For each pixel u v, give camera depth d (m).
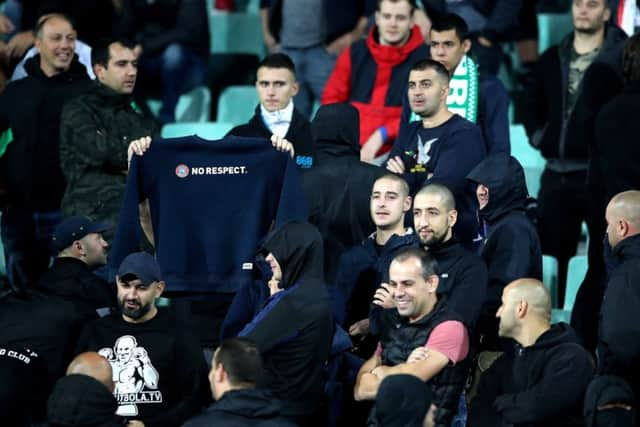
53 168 36.53
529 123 38.34
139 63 43.47
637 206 28.19
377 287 29.70
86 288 30.58
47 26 36.31
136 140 31.11
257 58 48.19
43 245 37.03
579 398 26.34
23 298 29.61
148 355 27.97
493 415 27.67
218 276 28.56
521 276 29.58
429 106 31.98
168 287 28.61
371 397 26.80
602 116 31.30
